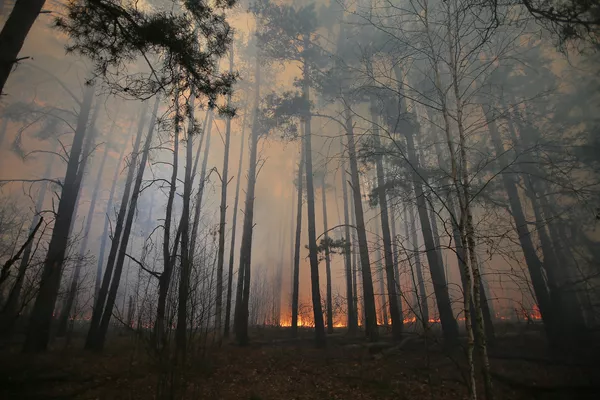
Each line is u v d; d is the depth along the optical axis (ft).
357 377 28.66
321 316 43.73
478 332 14.20
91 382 24.77
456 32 18.35
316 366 33.17
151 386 24.11
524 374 26.94
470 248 15.34
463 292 16.16
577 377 24.89
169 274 25.94
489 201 38.45
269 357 36.29
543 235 38.93
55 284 34.12
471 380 13.92
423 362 31.91
